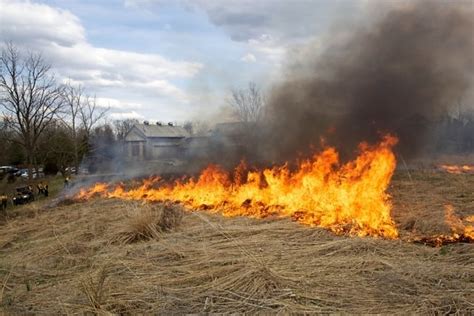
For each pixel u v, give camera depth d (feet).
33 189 64.80
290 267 17.63
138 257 20.74
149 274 18.30
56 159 110.11
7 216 38.47
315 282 15.96
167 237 24.29
